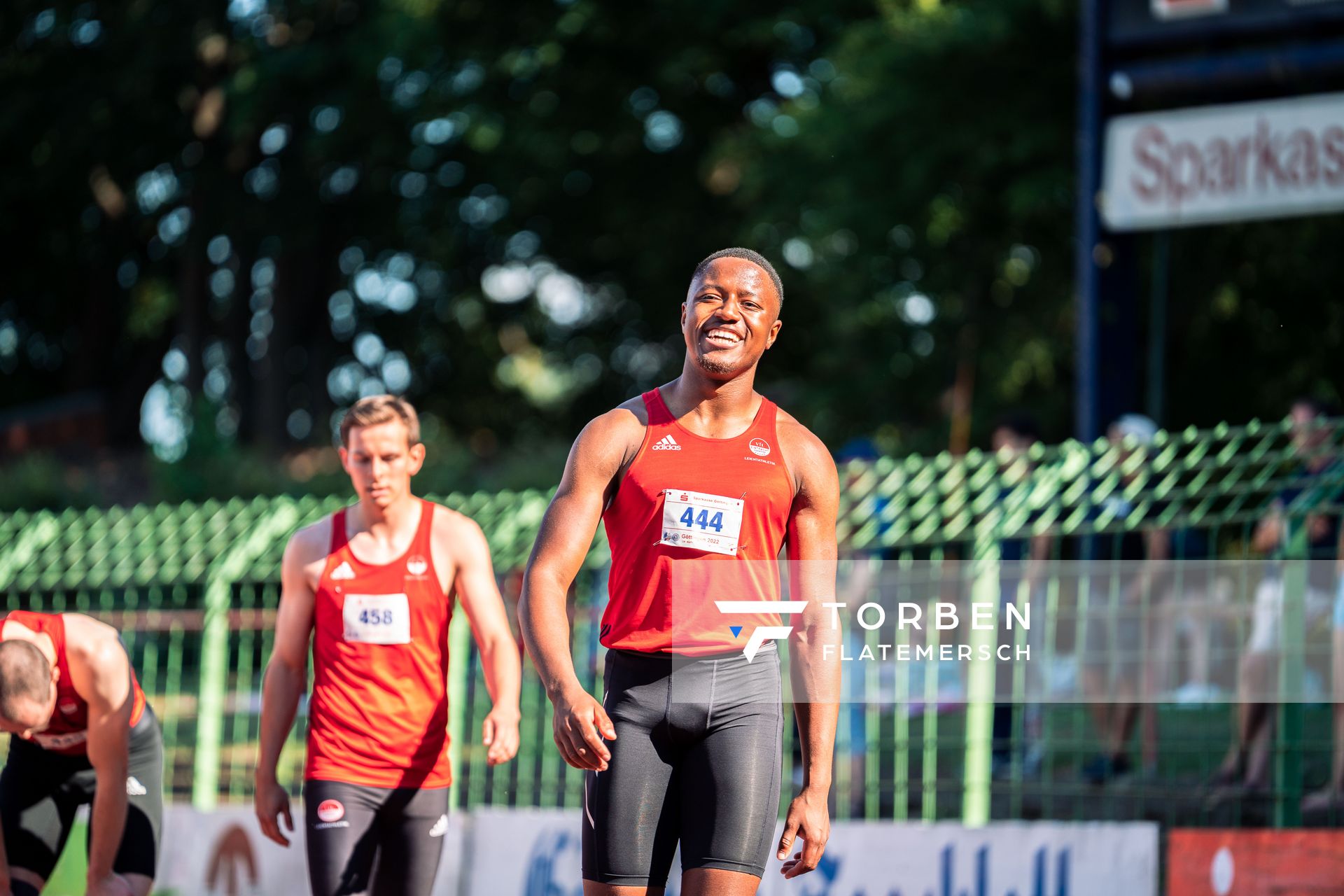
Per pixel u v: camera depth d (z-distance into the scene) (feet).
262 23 252.01
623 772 35.27
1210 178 100.42
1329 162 96.43
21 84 252.21
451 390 314.76
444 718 52.31
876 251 197.67
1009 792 70.08
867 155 191.62
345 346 307.37
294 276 274.57
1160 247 127.54
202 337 274.57
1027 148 177.06
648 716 35.47
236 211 262.47
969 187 189.47
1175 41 103.91
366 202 272.72
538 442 261.44
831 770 36.47
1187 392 168.96
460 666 73.00
